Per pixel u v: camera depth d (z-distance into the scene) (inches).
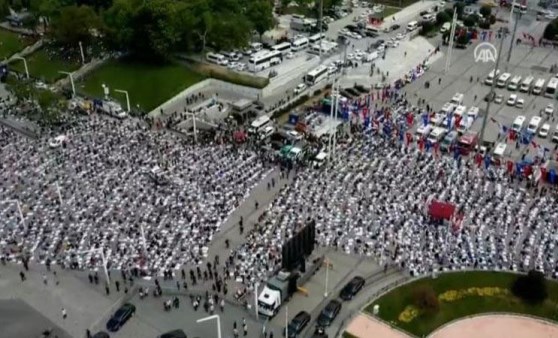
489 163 6102.4
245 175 5856.3
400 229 5044.3
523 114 7391.7
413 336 4143.7
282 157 6141.7
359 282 4480.8
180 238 4950.8
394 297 4414.4
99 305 4350.4
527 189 5674.2
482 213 5265.8
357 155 6230.3
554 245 4884.4
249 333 4124.0
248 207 5393.7
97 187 5615.2
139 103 7544.3
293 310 4330.7
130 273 4606.3
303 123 6850.4
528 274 4421.8
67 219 5167.3
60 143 6387.8
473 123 7101.4
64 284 4532.5
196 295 4414.4
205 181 5733.3
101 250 4411.9
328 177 5812.0
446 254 4788.4
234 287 4485.7
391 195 5502.0
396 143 6491.1
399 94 7864.2
